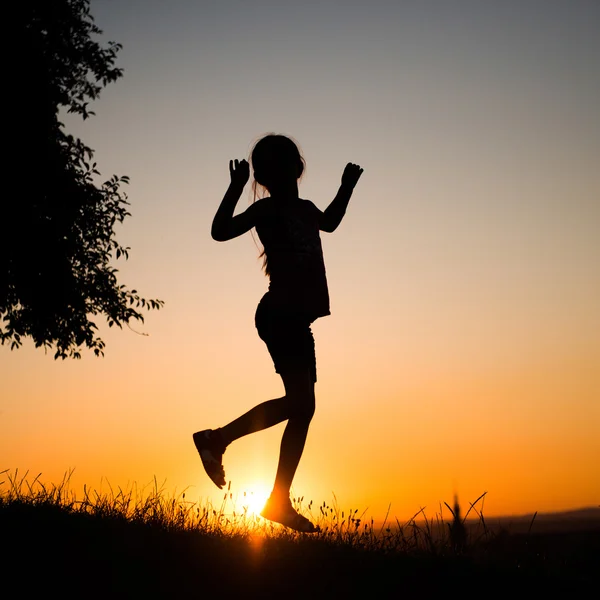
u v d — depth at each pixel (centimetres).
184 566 369
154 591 331
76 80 1458
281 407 392
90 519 448
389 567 403
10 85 1352
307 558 395
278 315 392
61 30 1425
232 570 369
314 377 404
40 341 1465
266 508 399
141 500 484
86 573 347
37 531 408
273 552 402
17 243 1350
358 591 363
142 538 408
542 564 430
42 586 329
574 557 431
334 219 435
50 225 1377
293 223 404
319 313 398
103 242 1455
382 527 457
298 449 400
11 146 1348
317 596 348
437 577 401
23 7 1395
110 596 322
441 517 457
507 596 386
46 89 1383
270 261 403
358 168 443
